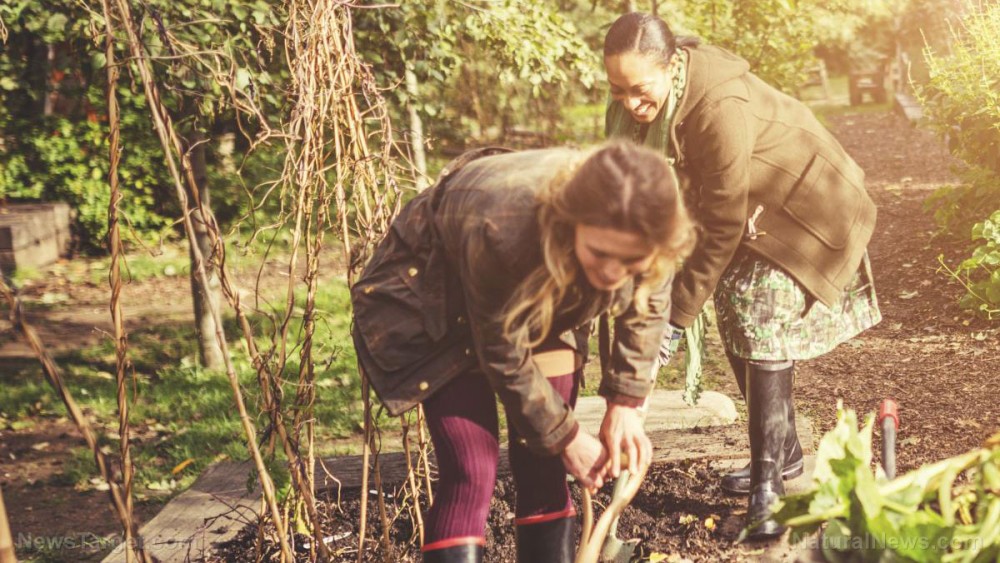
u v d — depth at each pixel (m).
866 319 3.25
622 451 2.44
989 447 1.93
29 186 10.95
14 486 5.30
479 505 2.40
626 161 1.77
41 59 7.77
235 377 2.66
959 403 4.76
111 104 2.52
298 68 2.97
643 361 2.38
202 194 6.73
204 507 3.73
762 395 3.08
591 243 1.80
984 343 5.68
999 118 7.29
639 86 2.74
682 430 4.11
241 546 3.43
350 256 3.01
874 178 11.65
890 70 21.73
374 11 5.75
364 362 2.48
